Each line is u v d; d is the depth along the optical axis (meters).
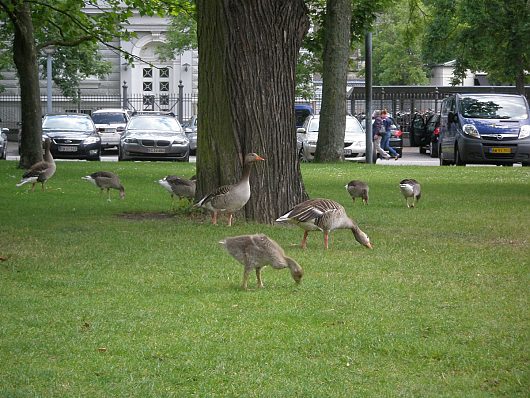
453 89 60.56
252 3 16.28
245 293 10.70
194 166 32.03
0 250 13.35
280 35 16.45
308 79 54.09
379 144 44.66
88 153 40.25
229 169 16.58
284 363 8.16
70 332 9.06
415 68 73.94
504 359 8.30
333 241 14.55
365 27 38.09
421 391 7.48
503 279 11.66
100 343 8.71
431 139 49.69
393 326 9.34
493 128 35.75
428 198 21.72
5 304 10.12
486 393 7.46
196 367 8.02
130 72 63.69
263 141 16.42
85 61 58.88
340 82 35.97
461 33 49.56
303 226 13.59
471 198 21.80
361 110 68.31
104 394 7.34
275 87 16.47
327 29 35.91
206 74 16.69
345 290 10.91
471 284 11.37
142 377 7.78
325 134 36.28
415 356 8.43
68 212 18.17
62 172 28.27
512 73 49.53
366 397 7.33
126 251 13.34
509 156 35.62
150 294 10.69
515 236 15.43
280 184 16.53
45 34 34.47
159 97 63.78
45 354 8.40
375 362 8.26
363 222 17.08
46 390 7.43
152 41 63.47
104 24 28.78
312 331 9.14
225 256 12.98
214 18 16.44
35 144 28.98
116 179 20.78
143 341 8.78
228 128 16.55
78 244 13.94
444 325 9.38
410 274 11.93
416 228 16.31
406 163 42.94
